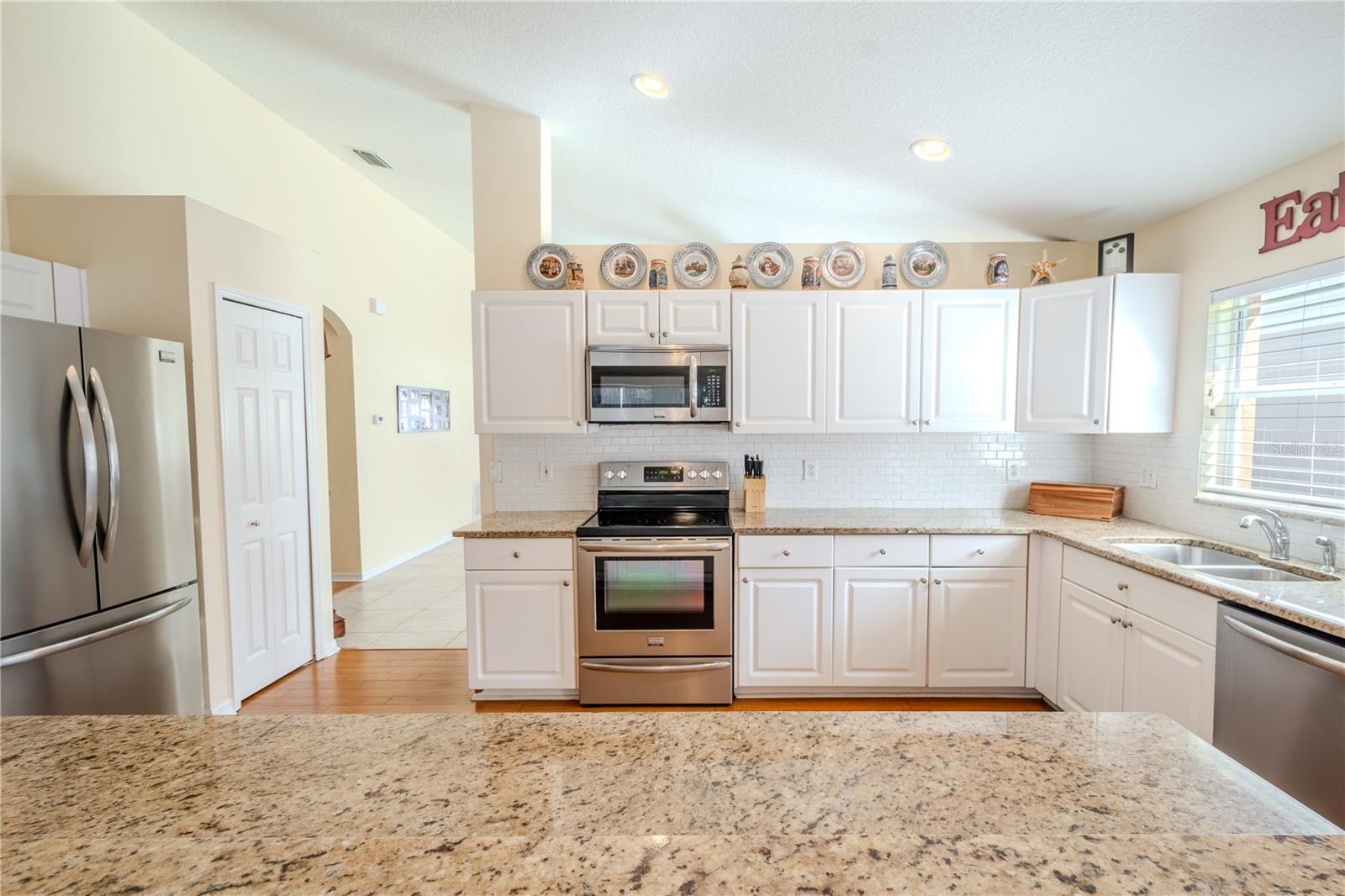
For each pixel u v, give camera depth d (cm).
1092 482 306
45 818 59
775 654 261
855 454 308
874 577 259
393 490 508
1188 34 159
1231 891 47
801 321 276
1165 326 258
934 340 277
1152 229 278
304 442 309
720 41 195
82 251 232
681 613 257
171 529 224
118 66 258
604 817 60
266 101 297
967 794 64
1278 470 216
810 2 171
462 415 638
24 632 177
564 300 269
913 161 255
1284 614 152
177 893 48
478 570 258
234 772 69
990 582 259
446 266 598
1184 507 252
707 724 81
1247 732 162
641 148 279
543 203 275
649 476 297
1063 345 266
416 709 265
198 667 238
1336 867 50
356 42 230
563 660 261
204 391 246
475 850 52
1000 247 303
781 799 63
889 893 47
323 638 320
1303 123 188
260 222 346
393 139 329
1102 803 62
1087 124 207
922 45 182
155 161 277
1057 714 83
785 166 281
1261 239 224
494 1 192
